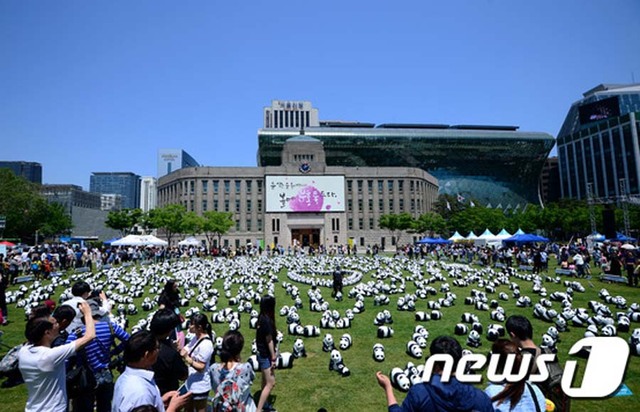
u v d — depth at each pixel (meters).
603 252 38.91
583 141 167.38
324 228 96.94
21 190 80.94
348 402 8.95
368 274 35.25
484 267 40.88
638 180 141.25
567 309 16.70
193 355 6.62
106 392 6.42
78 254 38.78
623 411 8.23
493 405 4.45
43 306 7.61
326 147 148.88
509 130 181.12
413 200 108.44
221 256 65.06
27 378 5.05
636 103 190.12
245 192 100.12
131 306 19.44
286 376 10.66
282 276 34.44
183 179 100.00
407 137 153.62
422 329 14.62
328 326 16.12
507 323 5.55
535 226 96.44
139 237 46.94
